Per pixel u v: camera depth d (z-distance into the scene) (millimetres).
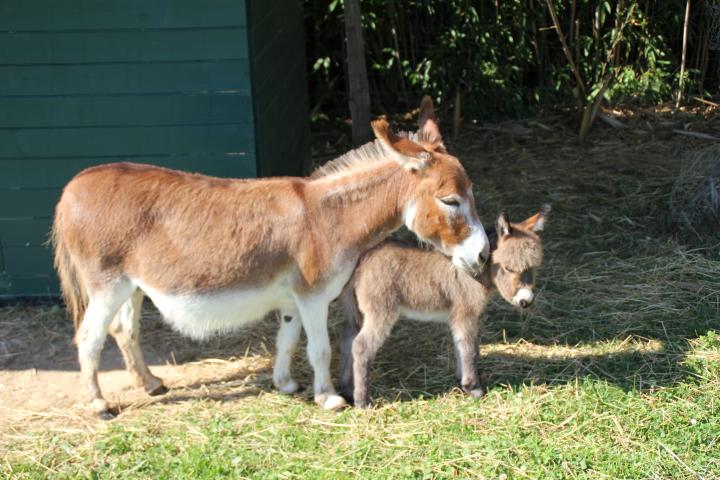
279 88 6977
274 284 4711
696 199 7238
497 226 4699
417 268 4762
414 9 10172
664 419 4652
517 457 4344
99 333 4730
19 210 6070
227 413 4852
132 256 4617
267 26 6414
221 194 4660
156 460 4367
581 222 7574
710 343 5508
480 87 10070
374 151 4742
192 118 5863
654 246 7023
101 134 5918
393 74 10500
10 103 5844
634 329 5754
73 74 5785
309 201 4672
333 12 10219
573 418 4684
